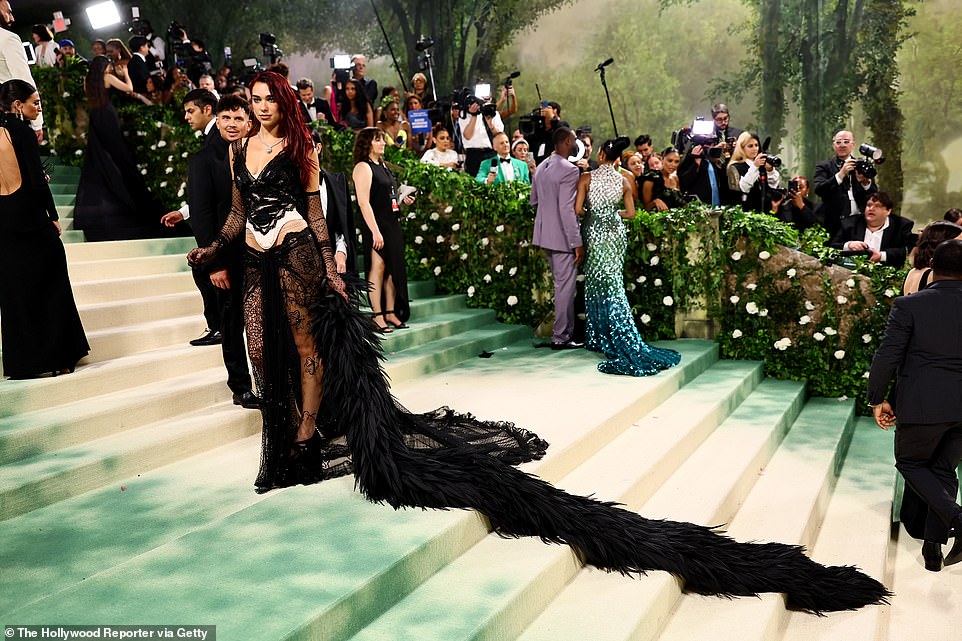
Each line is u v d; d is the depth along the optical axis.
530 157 9.98
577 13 21.98
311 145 3.74
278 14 23.77
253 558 2.91
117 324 5.36
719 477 4.84
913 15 17.88
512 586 3.04
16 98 4.45
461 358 6.88
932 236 4.96
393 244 6.77
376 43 23.41
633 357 6.54
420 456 3.65
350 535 3.14
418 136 10.91
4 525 3.34
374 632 2.68
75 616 2.44
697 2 20.59
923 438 4.34
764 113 19.75
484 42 22.70
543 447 4.24
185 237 7.24
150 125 8.51
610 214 6.93
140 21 10.73
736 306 7.75
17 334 4.29
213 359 5.25
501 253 8.27
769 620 3.48
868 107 18.47
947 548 4.98
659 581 3.47
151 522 3.37
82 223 7.43
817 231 7.71
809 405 7.31
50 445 3.88
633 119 21.77
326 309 3.68
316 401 3.82
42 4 19.72
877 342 7.29
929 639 3.93
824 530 4.93
